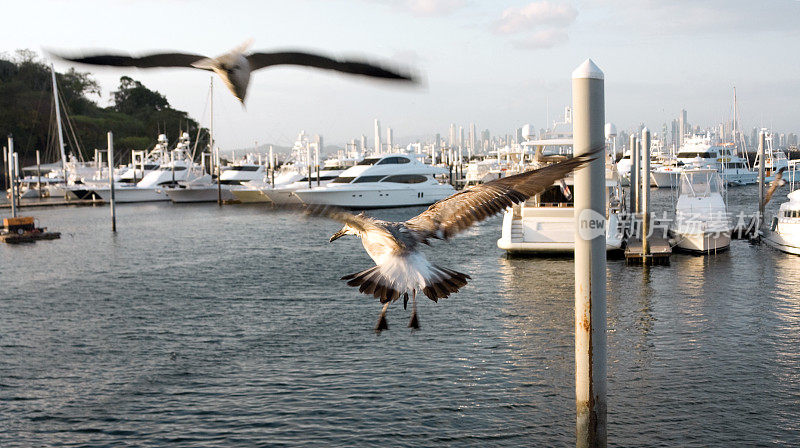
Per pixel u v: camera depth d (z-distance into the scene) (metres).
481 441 15.50
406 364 20.56
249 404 17.88
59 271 40.00
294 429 16.33
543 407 17.25
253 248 48.75
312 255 44.53
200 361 21.52
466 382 18.98
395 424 16.42
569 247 38.38
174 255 45.88
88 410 17.84
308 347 22.61
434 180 79.81
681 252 41.16
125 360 21.86
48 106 164.38
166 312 28.36
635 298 28.91
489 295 29.61
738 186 106.69
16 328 26.14
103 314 28.28
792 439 15.38
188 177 108.25
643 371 19.73
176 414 17.45
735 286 30.95
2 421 17.27
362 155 105.44
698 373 19.44
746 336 22.92
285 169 115.88
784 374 19.20
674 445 15.21
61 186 110.12
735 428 15.95
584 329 12.06
